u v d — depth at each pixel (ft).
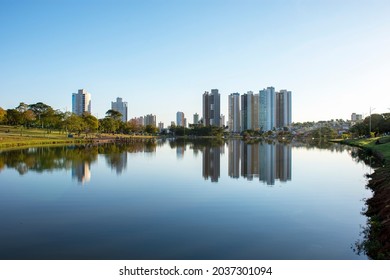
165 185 114.73
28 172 142.00
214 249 54.95
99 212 78.89
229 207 83.20
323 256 51.49
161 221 71.20
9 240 59.67
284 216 74.49
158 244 57.47
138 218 73.51
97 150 274.36
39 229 65.87
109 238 60.54
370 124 420.77
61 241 59.06
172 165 174.19
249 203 87.51
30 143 320.50
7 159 189.88
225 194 99.35
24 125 557.33
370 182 112.37
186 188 109.09
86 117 530.27
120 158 208.13
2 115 437.17
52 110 518.37
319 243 57.36
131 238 60.44
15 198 93.91
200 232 63.72
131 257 51.80
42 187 109.91
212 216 74.95
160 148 322.55
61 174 137.80
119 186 112.47
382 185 92.94
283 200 90.89
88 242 58.54
